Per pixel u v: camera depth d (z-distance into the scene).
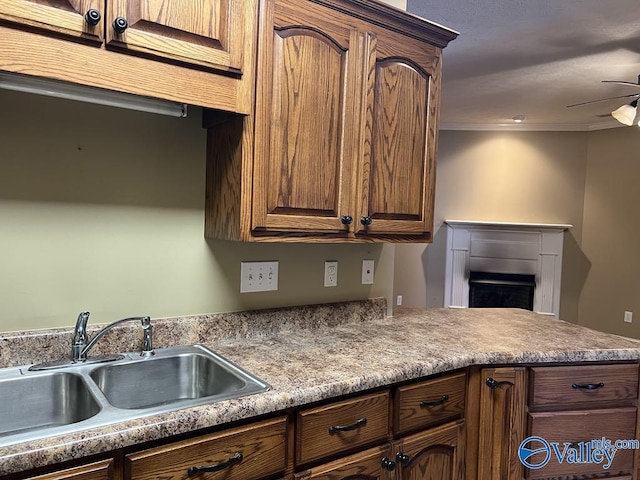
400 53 1.68
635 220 4.79
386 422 1.37
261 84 1.34
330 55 1.49
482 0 2.41
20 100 1.29
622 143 4.88
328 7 1.48
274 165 1.39
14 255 1.30
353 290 2.04
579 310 5.29
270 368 1.35
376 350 1.57
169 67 1.18
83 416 1.18
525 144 5.34
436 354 1.54
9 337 1.28
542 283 5.32
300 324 1.83
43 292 1.34
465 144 5.47
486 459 1.60
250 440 1.10
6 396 1.18
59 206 1.36
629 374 1.70
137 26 1.12
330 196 1.53
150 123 1.50
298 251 1.85
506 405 1.60
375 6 1.57
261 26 1.33
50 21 1.00
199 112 1.58
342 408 1.26
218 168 1.51
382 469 1.35
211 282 1.64
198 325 1.59
